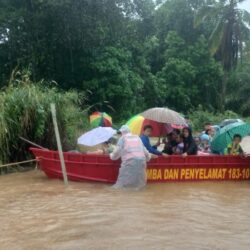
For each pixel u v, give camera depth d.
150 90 41.12
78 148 16.22
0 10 29.72
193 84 49.03
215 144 13.22
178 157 11.93
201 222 7.95
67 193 10.42
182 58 49.25
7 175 13.12
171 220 8.02
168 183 11.81
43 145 15.32
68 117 16.08
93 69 32.28
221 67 47.44
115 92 32.56
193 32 51.59
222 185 11.72
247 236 7.20
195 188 11.20
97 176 11.75
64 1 28.12
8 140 14.02
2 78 30.44
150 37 39.81
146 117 12.16
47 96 15.29
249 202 9.73
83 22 29.67
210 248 6.59
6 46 30.69
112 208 8.88
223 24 39.22
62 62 32.66
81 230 7.40
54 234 7.22
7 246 6.69
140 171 10.96
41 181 12.05
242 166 12.47
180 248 6.56
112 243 6.76
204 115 41.22
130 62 36.50
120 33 33.09
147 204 9.28
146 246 6.63
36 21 29.48
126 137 11.16
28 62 29.55
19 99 14.38
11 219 8.16
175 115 12.25
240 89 50.53
